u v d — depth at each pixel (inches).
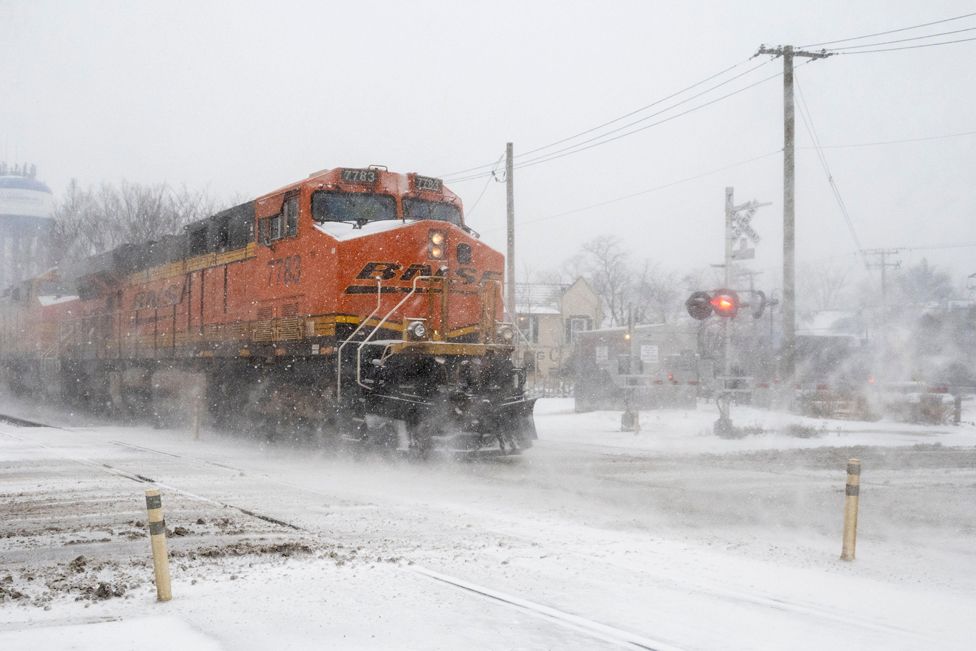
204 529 373.7
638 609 251.3
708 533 365.4
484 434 595.2
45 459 647.8
